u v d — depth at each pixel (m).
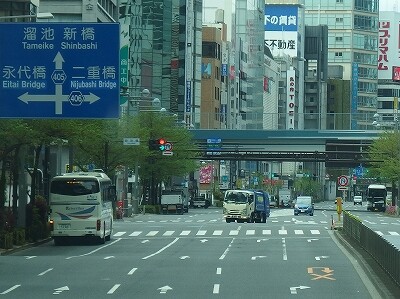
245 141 135.38
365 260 43.91
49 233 63.47
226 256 50.28
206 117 198.50
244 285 34.88
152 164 126.44
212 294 31.84
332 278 37.69
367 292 32.50
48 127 56.97
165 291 32.81
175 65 179.38
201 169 187.00
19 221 60.50
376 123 134.62
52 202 59.31
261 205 100.31
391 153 133.50
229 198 97.94
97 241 61.81
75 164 96.12
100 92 45.50
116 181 119.19
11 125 53.66
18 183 64.19
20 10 78.06
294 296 31.25
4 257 49.38
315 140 135.00
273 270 41.47
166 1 177.12
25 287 34.19
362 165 141.38
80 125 58.53
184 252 53.66
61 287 34.19
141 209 128.50
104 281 36.44
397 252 31.25
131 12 172.75
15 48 45.62
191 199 174.12
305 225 89.94
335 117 161.38
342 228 72.94
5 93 45.66
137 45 173.38
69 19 110.31
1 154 58.16
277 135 134.25
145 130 108.50
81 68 45.56
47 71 45.53
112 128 94.06
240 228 82.94
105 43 45.47
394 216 127.88
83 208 59.34
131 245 60.34
